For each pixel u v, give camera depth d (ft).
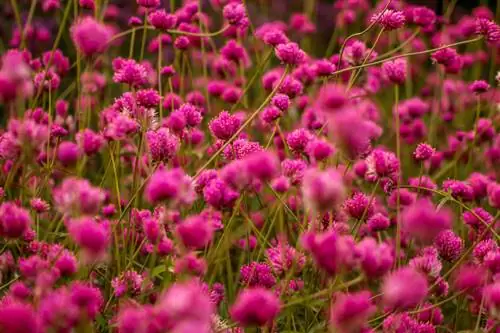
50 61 3.73
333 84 3.78
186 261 3.10
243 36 4.54
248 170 3.04
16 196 3.89
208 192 3.29
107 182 4.07
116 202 3.72
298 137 3.48
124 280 3.37
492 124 4.40
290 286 3.37
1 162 3.84
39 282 3.09
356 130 2.99
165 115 4.26
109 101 4.50
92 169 4.30
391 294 2.92
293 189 3.51
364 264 2.99
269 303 2.84
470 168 4.30
